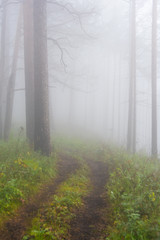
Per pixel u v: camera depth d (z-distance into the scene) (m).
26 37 12.54
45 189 7.02
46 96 10.13
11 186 5.78
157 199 5.46
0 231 4.50
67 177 8.48
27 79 12.43
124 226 4.59
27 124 12.28
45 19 10.13
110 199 6.24
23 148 9.42
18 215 5.23
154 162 11.47
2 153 8.44
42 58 10.01
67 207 5.62
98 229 4.85
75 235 4.61
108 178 8.62
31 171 7.33
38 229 4.63
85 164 11.03
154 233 4.16
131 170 8.20
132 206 5.30
